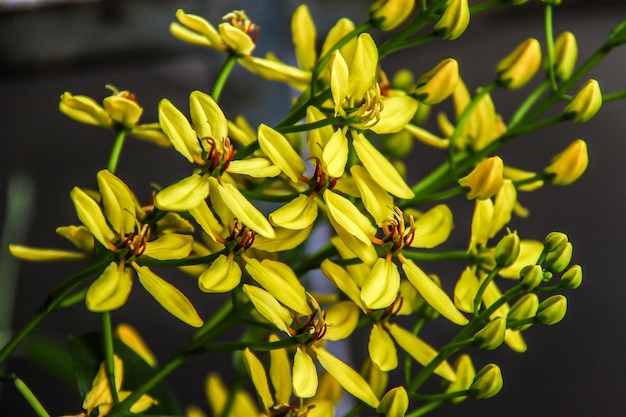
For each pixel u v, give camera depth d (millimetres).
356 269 249
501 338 241
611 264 532
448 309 241
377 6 249
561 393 513
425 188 271
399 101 246
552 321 246
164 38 361
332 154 235
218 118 238
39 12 355
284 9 343
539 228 541
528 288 246
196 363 528
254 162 238
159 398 256
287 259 287
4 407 515
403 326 500
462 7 247
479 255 256
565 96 269
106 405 243
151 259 235
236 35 257
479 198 249
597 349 519
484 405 509
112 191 233
